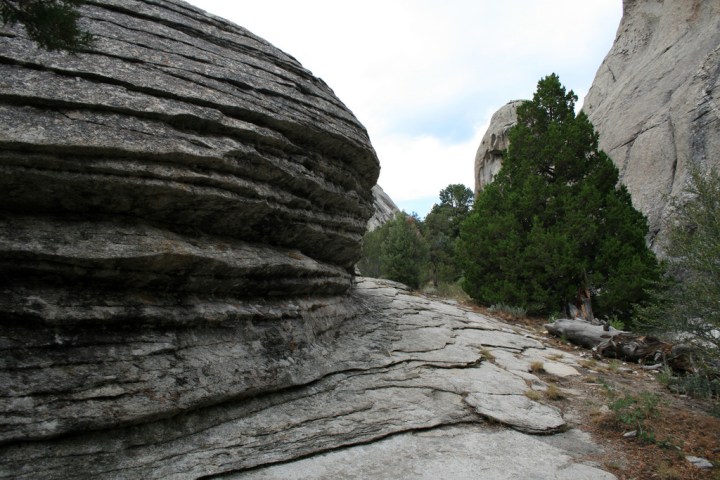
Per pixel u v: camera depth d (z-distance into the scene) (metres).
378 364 7.59
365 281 15.27
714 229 6.79
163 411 4.61
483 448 5.33
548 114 18.22
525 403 6.77
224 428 5.04
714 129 19.03
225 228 6.57
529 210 16.66
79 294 4.77
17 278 4.50
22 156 4.37
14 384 3.96
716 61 20.50
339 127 8.50
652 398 6.75
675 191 19.34
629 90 26.69
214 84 6.57
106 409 4.28
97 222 5.09
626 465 5.09
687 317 7.05
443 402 6.54
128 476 4.02
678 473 4.86
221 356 5.64
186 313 5.48
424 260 22.98
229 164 5.98
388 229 26.09
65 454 3.97
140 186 5.11
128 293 5.17
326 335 8.06
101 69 5.45
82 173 4.75
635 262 14.16
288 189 7.58
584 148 16.98
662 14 28.59
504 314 15.19
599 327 11.83
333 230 9.22
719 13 23.41
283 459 4.70
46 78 4.96
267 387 5.75
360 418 5.76
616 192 16.47
